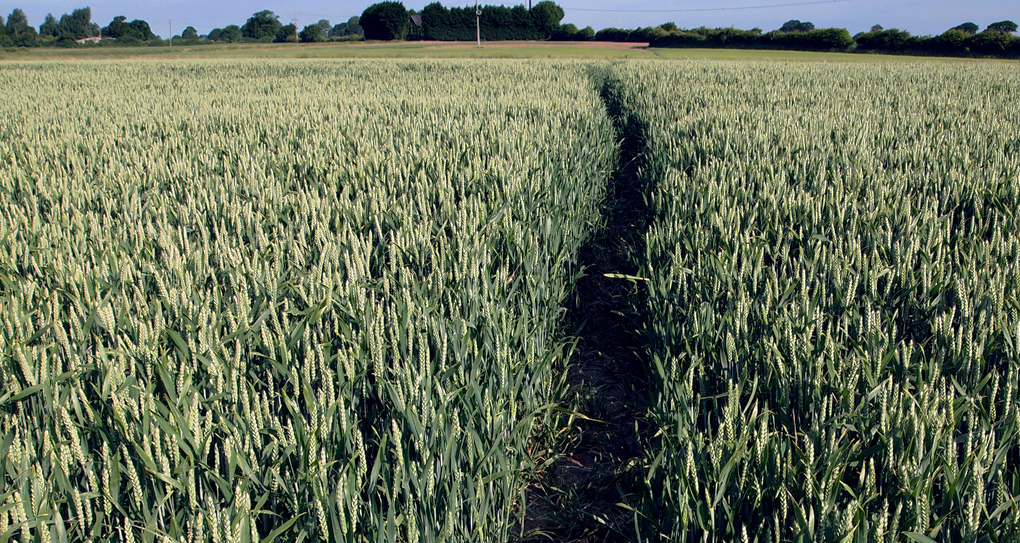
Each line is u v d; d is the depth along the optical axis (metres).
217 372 2.29
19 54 63.53
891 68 24.95
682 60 34.97
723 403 2.71
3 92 16.75
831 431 2.03
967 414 2.28
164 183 5.86
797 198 4.88
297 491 1.97
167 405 2.37
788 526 1.97
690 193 5.27
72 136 8.34
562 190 6.01
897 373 2.51
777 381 2.46
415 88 16.91
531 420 2.84
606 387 3.90
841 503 1.92
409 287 3.34
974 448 2.11
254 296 3.21
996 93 14.17
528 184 5.57
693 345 3.01
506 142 7.40
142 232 4.01
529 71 24.53
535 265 4.10
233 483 1.99
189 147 7.67
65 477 1.83
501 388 2.73
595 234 6.23
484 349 2.75
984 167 6.18
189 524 1.80
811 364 2.40
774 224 4.50
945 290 3.26
